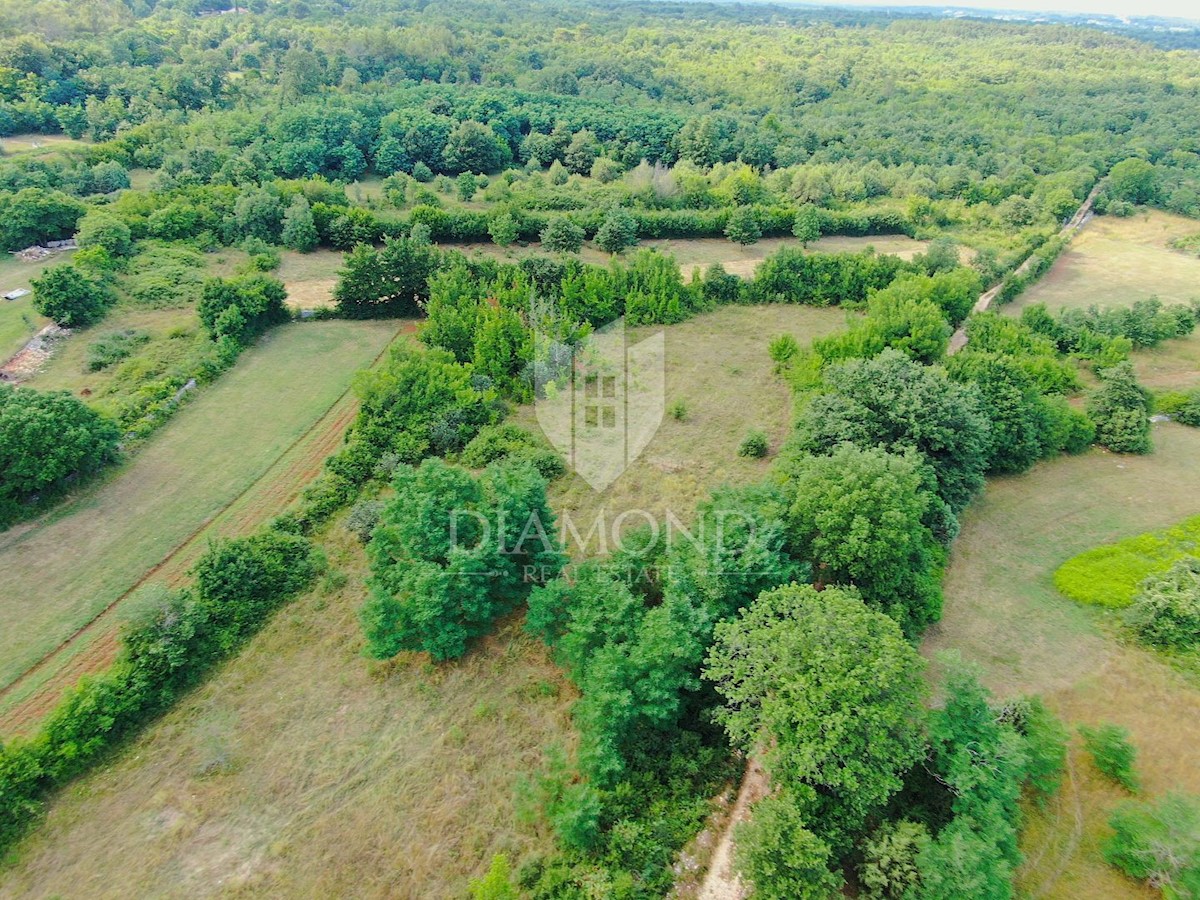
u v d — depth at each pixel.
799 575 29.25
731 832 24.86
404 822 25.06
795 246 78.56
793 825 21.83
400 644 29.47
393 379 43.97
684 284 65.62
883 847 22.31
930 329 47.75
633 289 61.59
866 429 36.91
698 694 28.72
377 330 57.47
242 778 26.17
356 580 34.47
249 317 53.88
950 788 24.31
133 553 35.31
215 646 30.23
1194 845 22.45
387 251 57.91
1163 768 27.23
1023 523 40.12
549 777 26.30
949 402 36.72
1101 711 29.42
